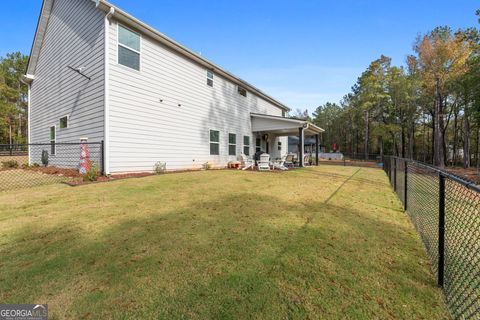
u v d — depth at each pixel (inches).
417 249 112.3
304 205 188.9
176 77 392.8
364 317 67.7
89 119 325.1
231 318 66.6
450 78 813.9
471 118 928.9
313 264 96.0
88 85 326.6
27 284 81.4
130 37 321.4
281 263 96.3
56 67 412.8
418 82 981.8
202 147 450.6
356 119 1434.5
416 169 176.6
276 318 66.8
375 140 1347.2
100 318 66.5
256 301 73.6
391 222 153.3
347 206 189.5
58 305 71.5
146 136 343.0
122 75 311.1
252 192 234.1
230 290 78.7
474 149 1223.5
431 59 828.6
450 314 69.3
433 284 84.4
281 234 126.7
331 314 68.6
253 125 609.3
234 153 544.7
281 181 314.8
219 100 497.0
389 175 386.9
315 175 401.4
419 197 155.9
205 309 70.0
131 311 69.0
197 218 151.1
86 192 219.0
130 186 246.8
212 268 92.1
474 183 72.7
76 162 356.5
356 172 490.6
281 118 563.2
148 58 345.4
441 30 844.0
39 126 484.1
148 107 345.7
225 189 245.9
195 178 314.3
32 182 272.1
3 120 1014.4
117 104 305.4
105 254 102.5
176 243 114.0
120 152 309.1
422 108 1086.4
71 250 106.0
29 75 501.7
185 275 87.1
